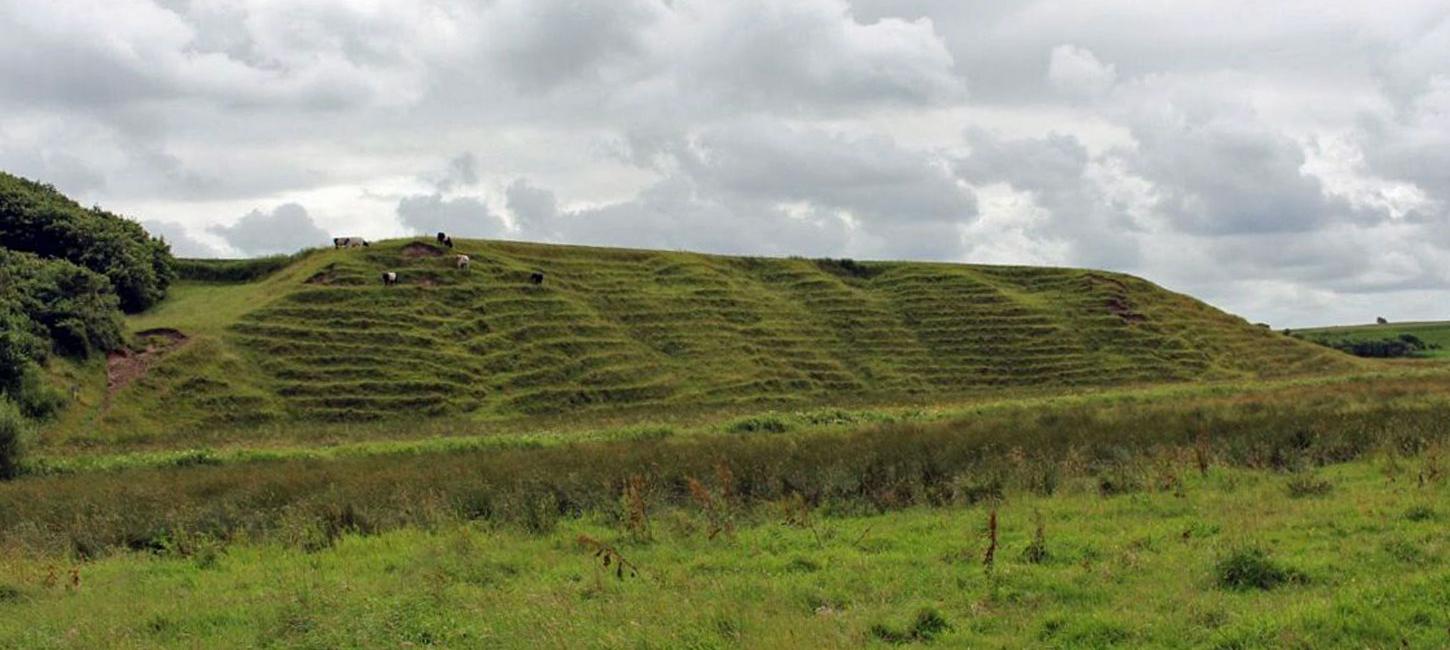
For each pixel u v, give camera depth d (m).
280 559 19.88
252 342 70.38
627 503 21.70
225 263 92.00
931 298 99.56
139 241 86.25
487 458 35.12
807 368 83.62
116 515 23.88
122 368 65.06
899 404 67.31
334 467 34.59
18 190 81.56
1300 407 41.66
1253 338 99.00
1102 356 90.44
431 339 75.06
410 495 24.91
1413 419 31.19
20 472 37.78
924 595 14.73
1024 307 98.19
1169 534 17.77
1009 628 12.91
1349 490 21.27
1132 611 13.16
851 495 23.42
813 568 16.94
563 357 77.25
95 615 15.64
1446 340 145.62
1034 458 26.95
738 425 47.75
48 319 64.12
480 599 15.38
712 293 94.00
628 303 89.25
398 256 86.25
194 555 20.86
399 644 13.38
